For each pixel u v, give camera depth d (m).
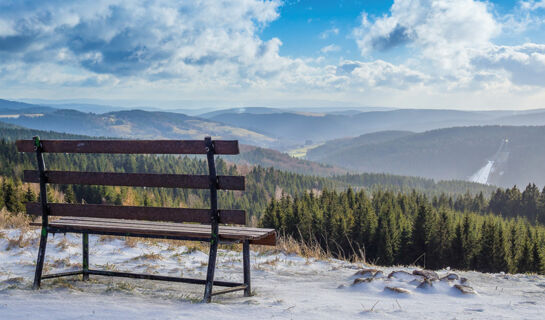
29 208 4.20
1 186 49.72
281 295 4.12
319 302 3.66
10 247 6.69
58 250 6.59
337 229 61.16
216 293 3.61
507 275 6.64
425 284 4.52
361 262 7.51
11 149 142.50
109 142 3.90
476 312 3.34
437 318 3.07
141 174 3.84
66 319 2.77
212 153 3.61
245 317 2.94
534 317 3.18
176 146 3.69
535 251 56.22
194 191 112.94
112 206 4.04
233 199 139.25
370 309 3.32
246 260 4.01
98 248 7.00
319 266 6.50
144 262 6.16
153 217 3.90
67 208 4.13
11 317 2.78
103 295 3.62
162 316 2.88
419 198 99.81
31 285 4.04
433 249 61.28
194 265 6.18
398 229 62.53
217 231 3.69
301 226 61.59
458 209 136.75
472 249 59.59
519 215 123.62
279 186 189.62
